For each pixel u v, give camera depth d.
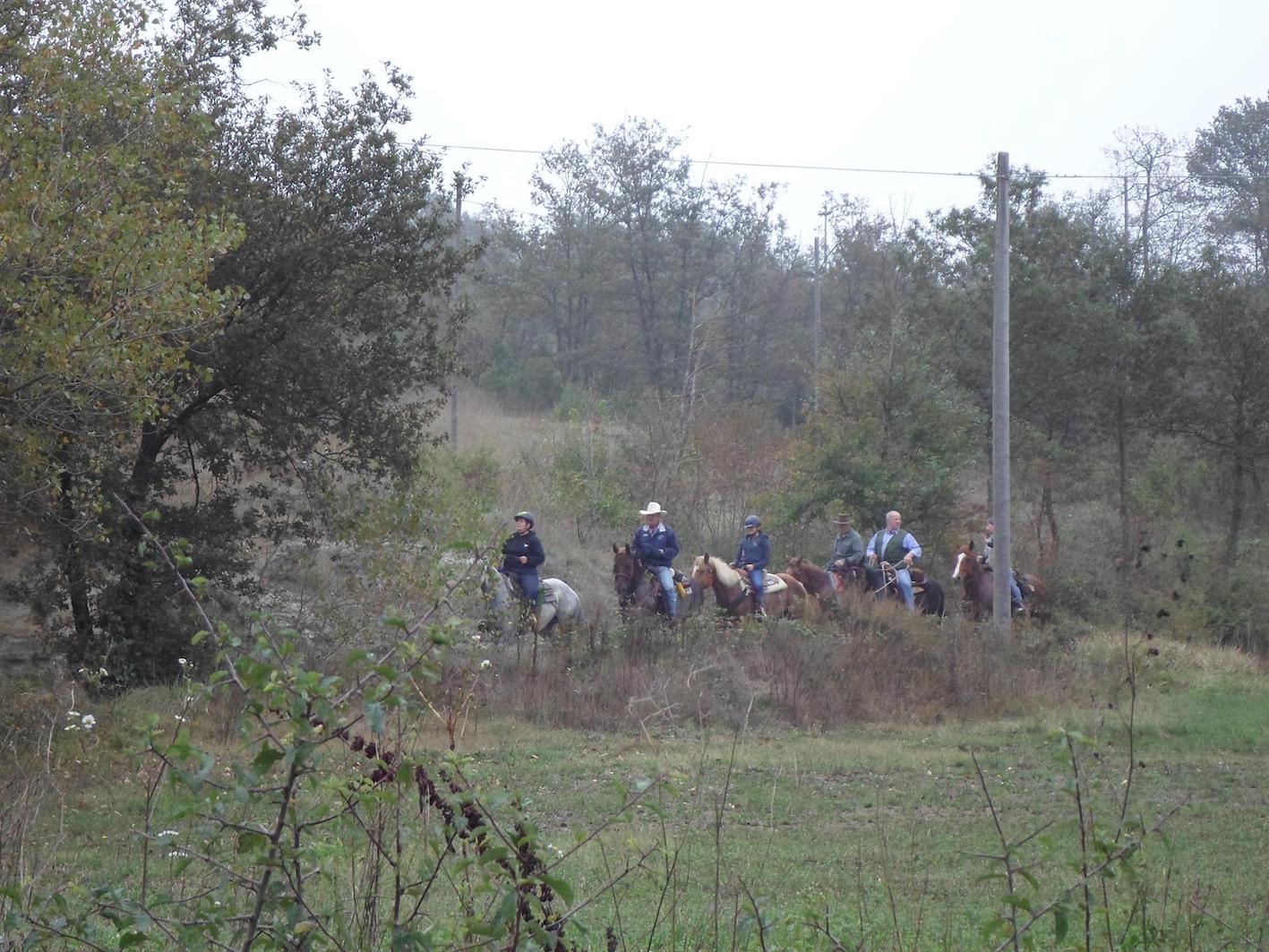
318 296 18.12
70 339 10.70
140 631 16.83
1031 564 31.45
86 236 11.08
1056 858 9.88
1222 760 15.78
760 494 32.38
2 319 11.06
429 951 4.01
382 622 3.84
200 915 3.99
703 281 59.75
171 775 3.63
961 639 21.33
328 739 3.62
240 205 17.42
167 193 12.55
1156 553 30.84
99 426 12.62
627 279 60.22
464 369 20.19
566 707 17.17
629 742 15.91
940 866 10.09
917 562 27.69
